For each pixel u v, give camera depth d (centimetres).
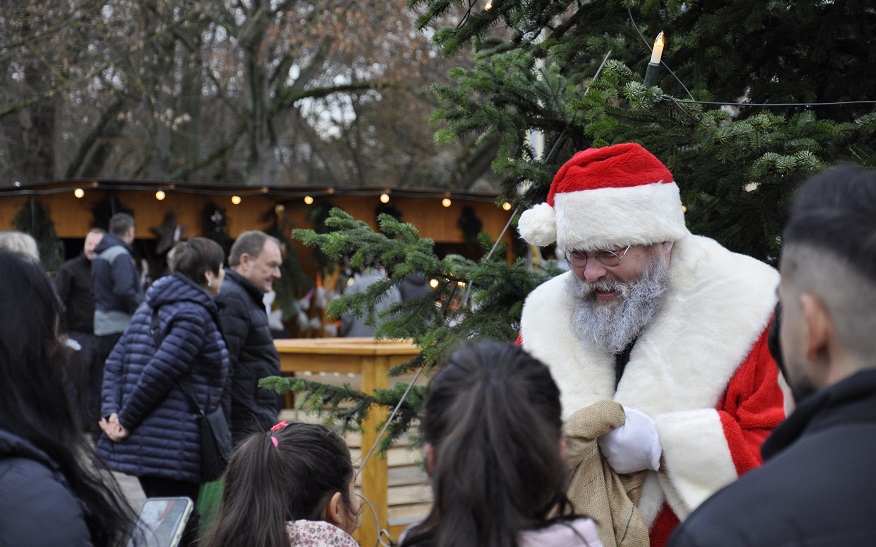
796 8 270
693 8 277
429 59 1430
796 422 110
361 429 331
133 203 950
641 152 235
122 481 649
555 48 294
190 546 286
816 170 213
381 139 1889
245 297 432
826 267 107
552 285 259
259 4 1347
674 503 220
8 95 1277
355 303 308
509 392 139
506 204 316
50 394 156
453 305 316
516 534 134
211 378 398
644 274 233
